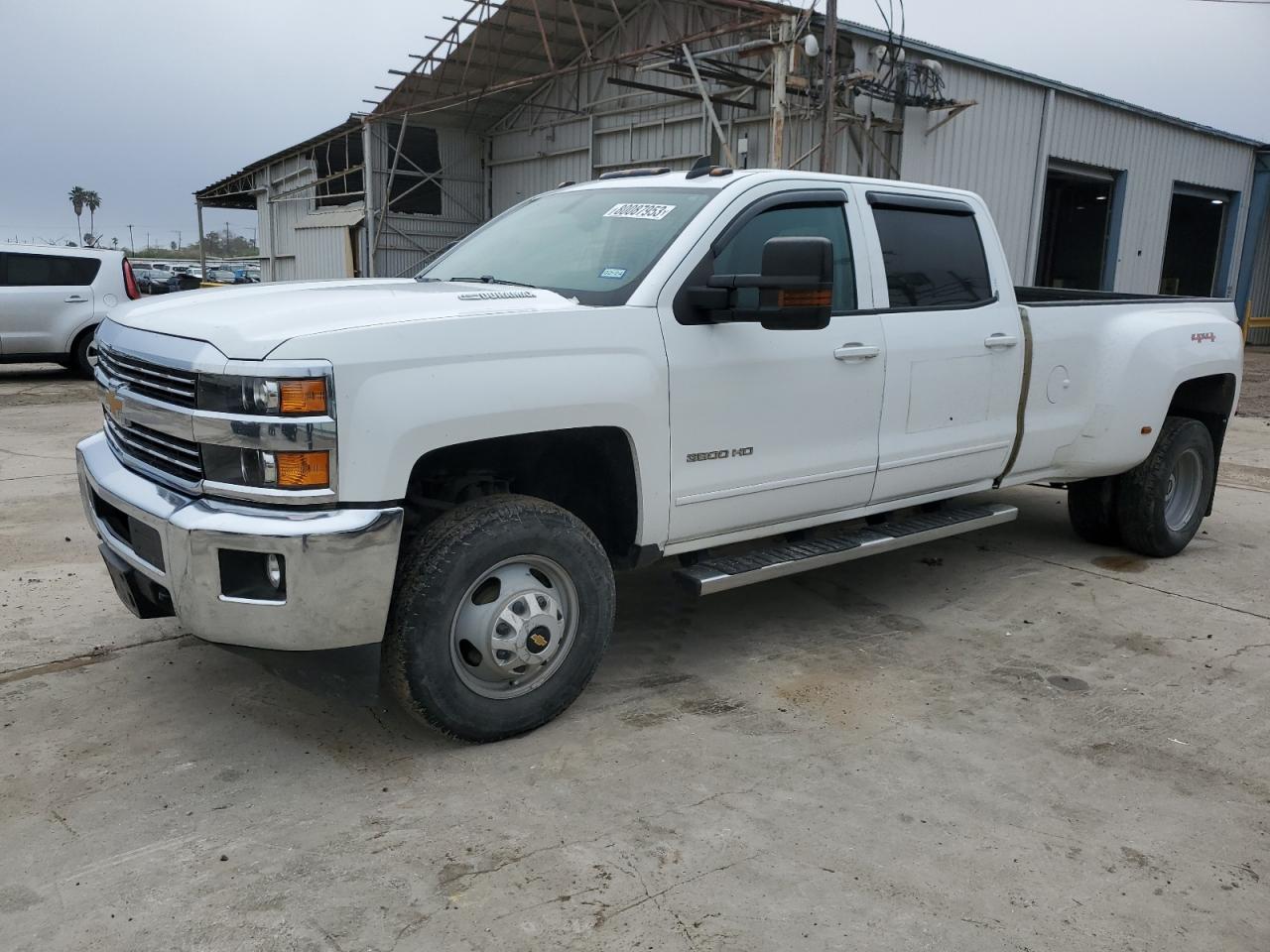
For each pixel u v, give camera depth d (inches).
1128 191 739.4
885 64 553.6
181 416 120.7
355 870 109.0
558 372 132.2
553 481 158.7
